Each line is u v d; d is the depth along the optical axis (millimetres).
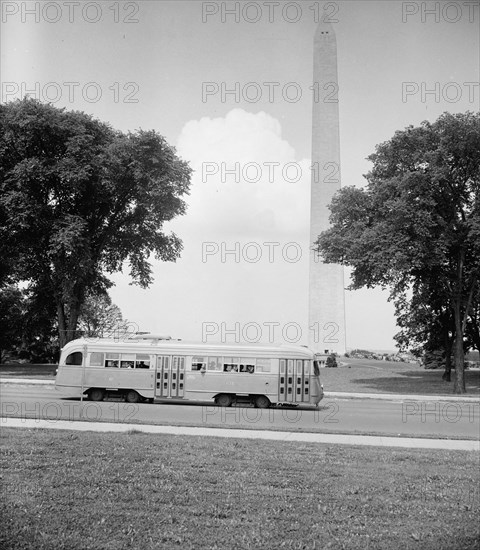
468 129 42469
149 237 57562
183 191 54188
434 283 47875
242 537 9156
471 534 9477
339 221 48656
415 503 11227
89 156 49938
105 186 50938
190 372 31875
